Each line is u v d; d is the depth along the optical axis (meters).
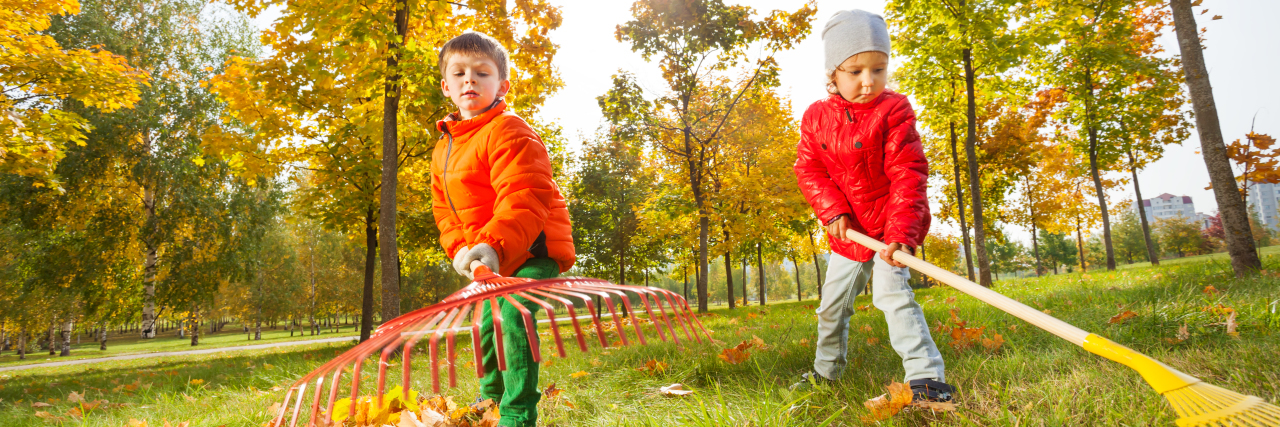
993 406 2.04
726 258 21.44
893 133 2.38
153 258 21.47
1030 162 20.19
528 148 2.15
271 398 3.37
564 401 2.70
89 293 19.00
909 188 2.34
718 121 15.71
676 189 17.05
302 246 39.97
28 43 8.40
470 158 2.26
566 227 2.34
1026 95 16.73
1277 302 3.18
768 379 2.87
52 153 8.47
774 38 14.45
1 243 17.97
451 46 2.32
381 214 8.68
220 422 2.83
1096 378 2.12
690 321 1.14
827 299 2.67
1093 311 3.84
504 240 1.94
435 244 13.69
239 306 36.16
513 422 2.10
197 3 19.58
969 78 12.68
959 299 7.31
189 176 18.67
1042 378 2.24
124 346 30.06
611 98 14.95
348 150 10.64
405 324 0.99
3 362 21.11
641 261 26.53
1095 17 15.05
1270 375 2.00
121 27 18.09
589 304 0.95
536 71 9.37
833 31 2.44
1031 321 1.41
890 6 13.17
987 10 12.04
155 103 17.91
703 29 13.95
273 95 10.12
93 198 17.83
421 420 2.29
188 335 50.72
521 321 2.12
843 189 2.62
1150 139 18.22
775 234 18.02
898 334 2.34
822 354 2.69
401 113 9.73
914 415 1.99
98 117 16.88
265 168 10.83
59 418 3.50
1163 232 52.91
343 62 8.10
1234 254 6.45
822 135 2.64
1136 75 15.73
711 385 2.84
